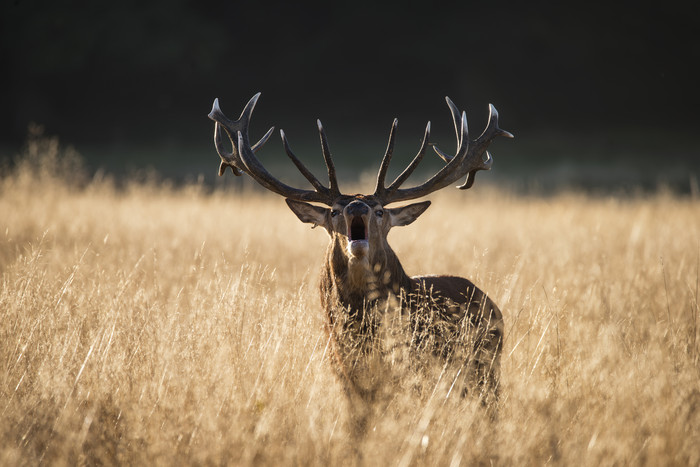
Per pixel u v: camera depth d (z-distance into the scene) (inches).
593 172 3673.7
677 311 859.4
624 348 691.4
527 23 5196.9
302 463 531.2
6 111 5226.4
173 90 5467.5
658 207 1879.9
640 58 5113.2
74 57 4884.4
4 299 721.0
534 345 710.5
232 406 581.6
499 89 5339.6
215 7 5605.3
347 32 5580.7
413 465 533.3
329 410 598.9
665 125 5123.0
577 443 534.9
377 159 4311.0
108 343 660.1
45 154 2142.0
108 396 608.4
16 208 1531.7
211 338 668.7
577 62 5231.3
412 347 616.1
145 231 1349.7
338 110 5708.7
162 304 799.7
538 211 1820.9
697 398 599.5
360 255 601.3
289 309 709.3
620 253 1190.3
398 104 5674.2
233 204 1761.8
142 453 537.3
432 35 5492.1
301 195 715.4
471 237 1357.0
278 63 5703.7
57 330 685.9
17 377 642.8
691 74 5088.6
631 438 535.5
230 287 751.1
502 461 522.6
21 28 4891.7
